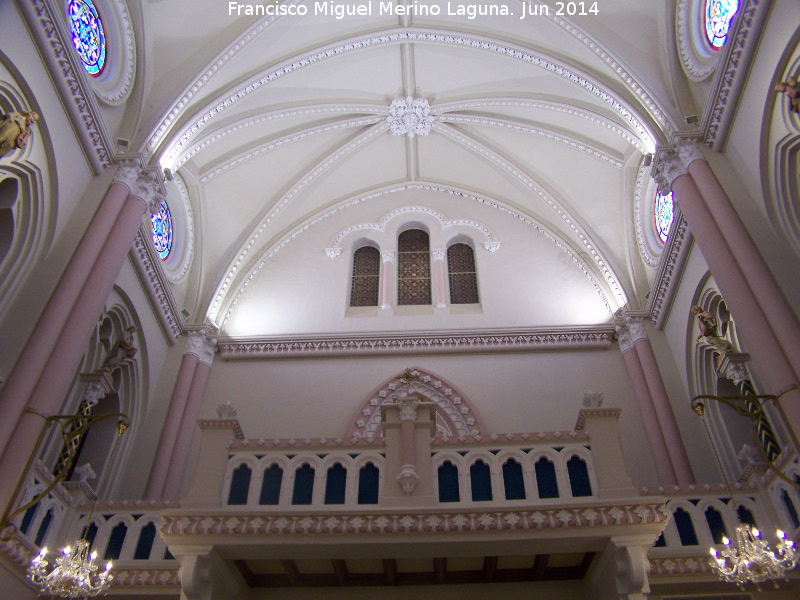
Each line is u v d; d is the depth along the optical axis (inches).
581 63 548.4
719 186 426.9
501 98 631.8
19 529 342.6
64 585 307.6
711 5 457.4
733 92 418.0
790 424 335.6
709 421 511.5
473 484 318.3
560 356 590.9
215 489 311.3
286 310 642.2
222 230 665.0
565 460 322.3
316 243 700.0
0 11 344.8
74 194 429.7
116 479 501.0
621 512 289.1
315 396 571.8
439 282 660.1
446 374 579.5
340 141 686.5
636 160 621.9
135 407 532.1
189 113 518.6
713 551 315.6
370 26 587.8
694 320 525.3
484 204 722.8
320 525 290.4
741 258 391.9
